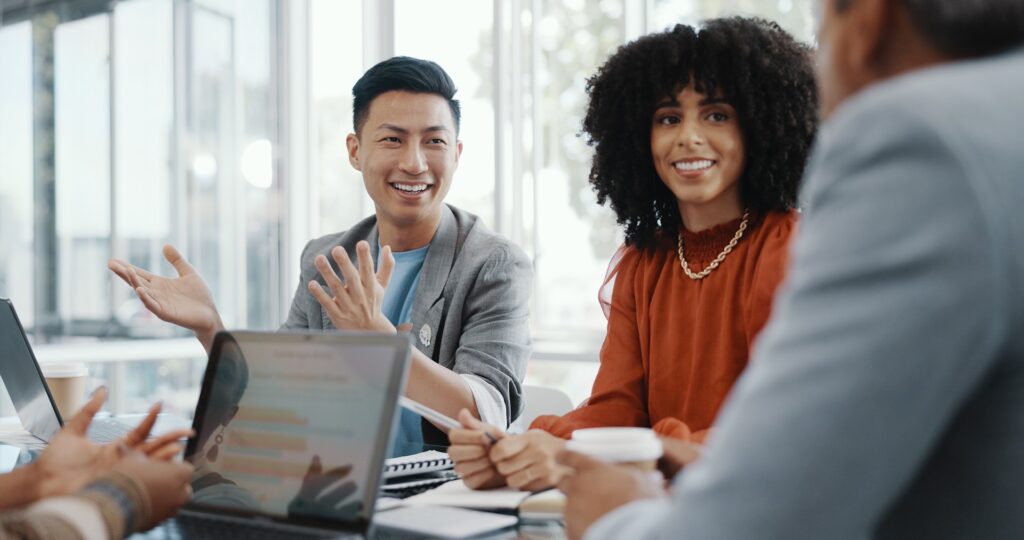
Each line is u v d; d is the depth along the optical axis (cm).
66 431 116
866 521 60
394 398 105
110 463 110
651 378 170
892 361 57
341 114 439
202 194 409
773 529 60
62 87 373
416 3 407
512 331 215
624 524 75
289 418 112
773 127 161
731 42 161
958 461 63
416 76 228
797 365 60
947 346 56
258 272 425
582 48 365
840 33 70
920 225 57
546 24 374
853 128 61
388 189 229
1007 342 58
